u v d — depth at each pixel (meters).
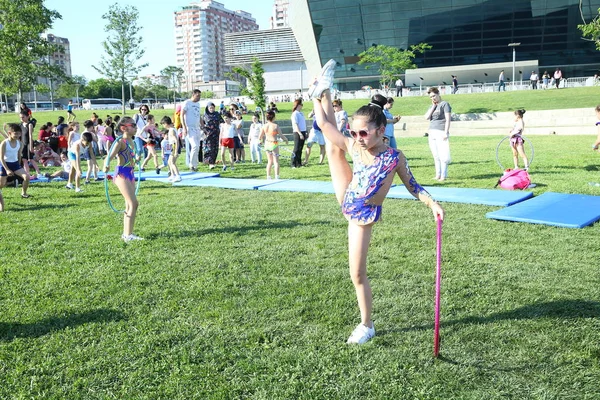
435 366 3.44
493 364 3.46
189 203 9.75
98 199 10.58
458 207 8.45
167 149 15.34
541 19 60.34
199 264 5.77
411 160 16.20
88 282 5.25
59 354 3.72
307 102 49.12
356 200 3.67
